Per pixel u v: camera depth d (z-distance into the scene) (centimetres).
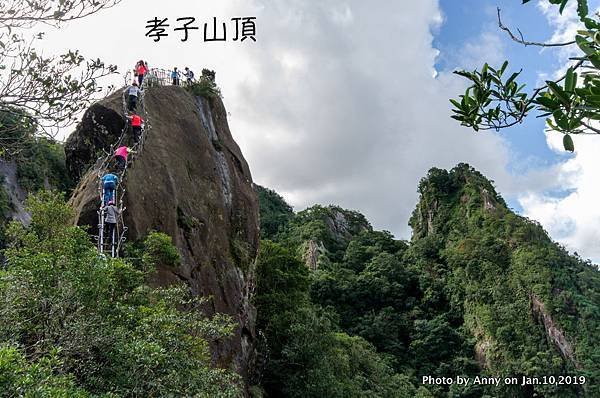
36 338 762
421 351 5203
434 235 7331
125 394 710
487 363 5116
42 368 550
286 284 2827
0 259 1189
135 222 1422
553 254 5859
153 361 736
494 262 6119
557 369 4741
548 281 5506
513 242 6275
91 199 1339
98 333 739
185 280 1523
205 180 2033
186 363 818
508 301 5588
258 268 2725
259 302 2606
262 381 2325
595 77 275
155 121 1922
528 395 4769
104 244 1200
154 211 1555
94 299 789
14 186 2091
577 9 281
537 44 296
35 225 1116
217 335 1134
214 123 2445
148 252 1339
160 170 1714
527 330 5244
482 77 337
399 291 6038
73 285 747
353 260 6719
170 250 1401
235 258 2050
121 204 1358
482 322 5500
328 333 2608
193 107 2238
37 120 509
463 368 5012
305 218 7919
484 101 339
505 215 6781
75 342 719
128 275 970
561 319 5153
